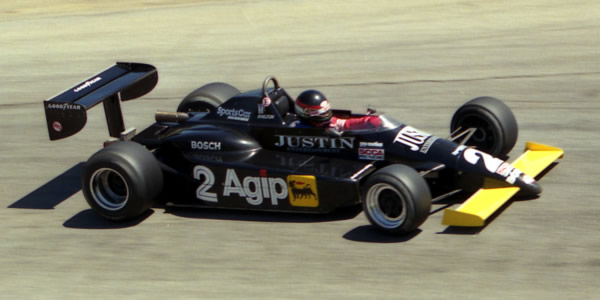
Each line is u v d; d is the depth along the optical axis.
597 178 30.59
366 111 29.89
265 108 30.06
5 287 24.23
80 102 29.70
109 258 25.97
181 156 30.20
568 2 69.88
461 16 67.19
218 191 29.19
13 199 32.22
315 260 24.83
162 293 23.19
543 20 63.44
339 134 28.59
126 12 78.75
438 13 69.12
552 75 47.66
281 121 29.86
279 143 29.94
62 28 72.12
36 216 30.22
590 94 43.19
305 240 26.47
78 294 23.47
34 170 35.72
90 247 26.98
